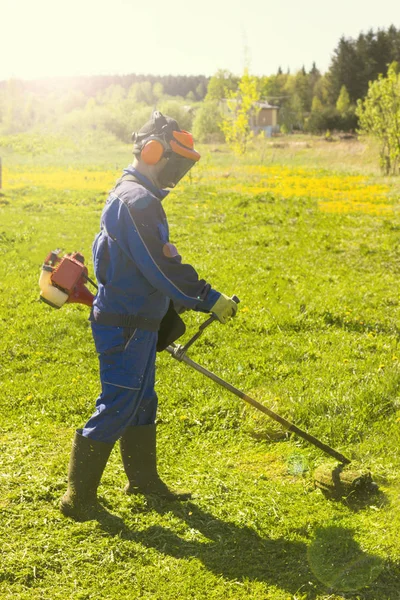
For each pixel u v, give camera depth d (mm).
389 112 25594
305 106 104062
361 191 20828
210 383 5352
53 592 2938
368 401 4973
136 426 3703
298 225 13984
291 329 6961
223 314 3404
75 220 14383
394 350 6281
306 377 5500
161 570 3092
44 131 71750
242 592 2961
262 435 4531
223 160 35719
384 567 3117
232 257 10594
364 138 32438
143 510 3576
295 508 3627
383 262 10508
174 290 3342
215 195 18922
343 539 3316
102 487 3785
